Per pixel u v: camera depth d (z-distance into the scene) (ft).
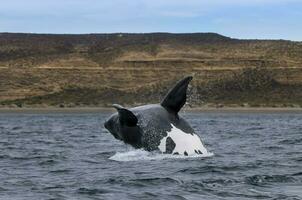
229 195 181.98
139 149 243.60
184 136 245.24
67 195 182.29
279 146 338.13
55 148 330.95
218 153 288.51
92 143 365.81
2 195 182.60
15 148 336.49
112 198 177.99
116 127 243.19
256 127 579.89
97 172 225.15
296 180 207.41
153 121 239.71
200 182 202.59
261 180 206.90
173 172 219.41
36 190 190.60
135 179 206.69
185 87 241.14
